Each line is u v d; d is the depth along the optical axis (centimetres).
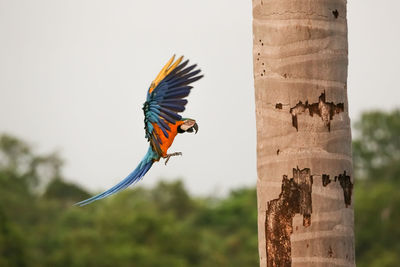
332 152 1086
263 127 1110
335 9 1099
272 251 1097
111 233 6119
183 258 6181
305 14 1088
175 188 8006
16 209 7281
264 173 1109
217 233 7431
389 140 8494
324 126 1087
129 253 5788
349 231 1092
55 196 8050
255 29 1125
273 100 1099
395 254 6244
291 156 1086
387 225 6531
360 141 8625
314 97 1088
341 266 1077
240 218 7681
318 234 1075
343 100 1101
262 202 1110
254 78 1131
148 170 1208
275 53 1098
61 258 5728
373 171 8356
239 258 6494
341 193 1090
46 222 7181
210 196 8744
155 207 7294
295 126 1088
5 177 8275
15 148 9212
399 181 7969
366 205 6725
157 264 5819
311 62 1088
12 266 5284
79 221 7031
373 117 8538
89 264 5706
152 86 1081
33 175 9188
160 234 6159
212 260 6244
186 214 7912
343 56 1105
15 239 5388
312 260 1073
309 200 1079
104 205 7188
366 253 6519
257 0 1120
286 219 1088
